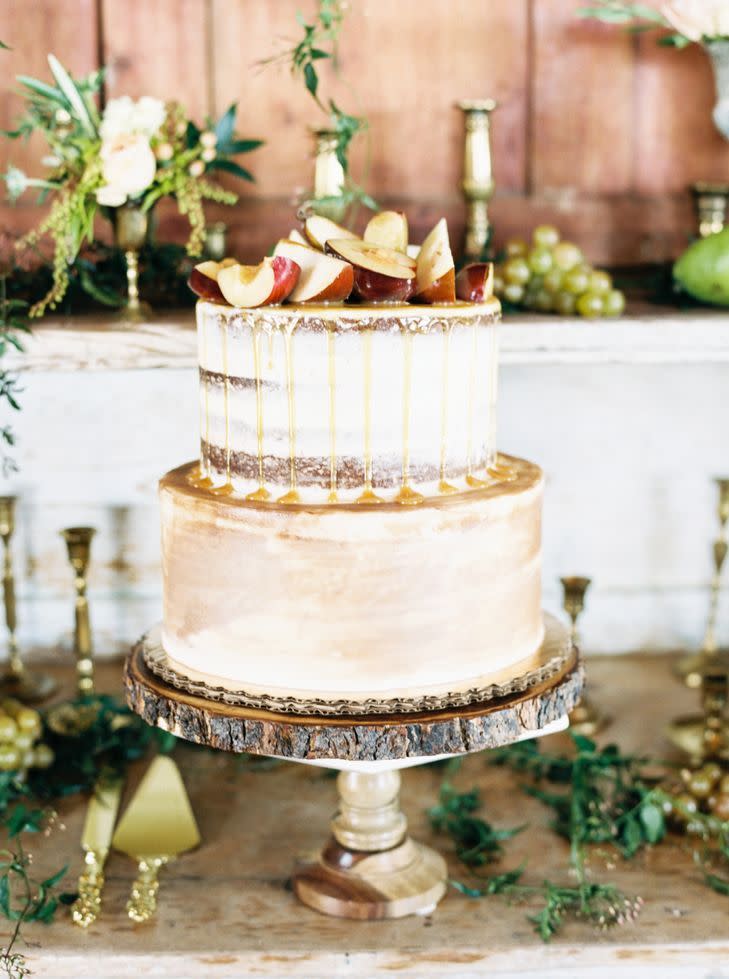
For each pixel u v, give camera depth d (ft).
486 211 6.01
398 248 4.29
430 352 3.83
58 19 5.99
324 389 3.79
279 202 6.23
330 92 6.16
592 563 6.84
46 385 6.41
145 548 6.66
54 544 6.61
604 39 6.24
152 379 6.46
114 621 6.70
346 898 4.52
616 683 6.59
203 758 5.96
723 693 5.70
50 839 5.11
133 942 4.34
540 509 4.28
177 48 6.06
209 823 5.29
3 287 5.28
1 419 6.42
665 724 6.09
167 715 3.99
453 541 3.88
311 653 3.91
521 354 5.51
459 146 6.27
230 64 6.09
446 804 5.25
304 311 3.73
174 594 4.19
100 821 5.21
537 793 5.44
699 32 5.71
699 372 6.65
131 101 5.52
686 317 5.62
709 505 6.82
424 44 6.17
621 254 6.45
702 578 6.88
